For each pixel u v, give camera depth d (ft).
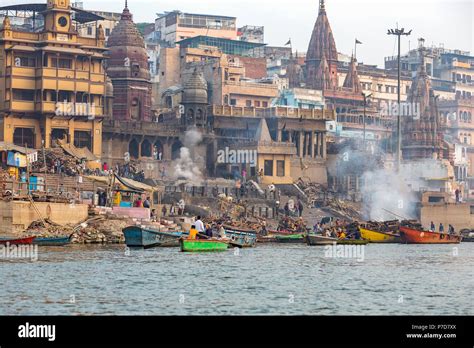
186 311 196.34
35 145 507.30
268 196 521.24
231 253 340.18
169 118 618.44
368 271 280.72
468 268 296.30
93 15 538.88
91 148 519.19
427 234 468.34
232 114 586.04
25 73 502.38
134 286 231.09
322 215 520.83
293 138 597.52
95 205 407.64
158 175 552.41
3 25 499.92
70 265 275.18
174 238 357.41
